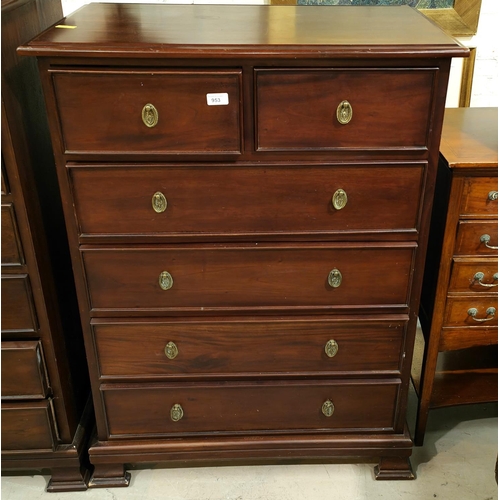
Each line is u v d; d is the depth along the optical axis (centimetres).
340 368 162
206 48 122
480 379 191
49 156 157
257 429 171
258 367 162
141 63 124
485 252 154
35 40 124
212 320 154
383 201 140
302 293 151
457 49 122
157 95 126
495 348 204
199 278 149
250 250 145
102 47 121
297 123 130
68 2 187
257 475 177
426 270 175
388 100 128
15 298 147
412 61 125
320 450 171
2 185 134
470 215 149
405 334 157
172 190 137
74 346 174
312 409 168
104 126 130
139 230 142
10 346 152
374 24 146
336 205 139
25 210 138
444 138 158
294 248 144
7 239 140
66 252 169
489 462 180
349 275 149
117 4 170
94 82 125
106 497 170
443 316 163
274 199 139
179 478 176
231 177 136
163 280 147
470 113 179
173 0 189
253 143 133
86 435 176
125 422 168
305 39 128
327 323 155
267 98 127
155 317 154
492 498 168
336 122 130
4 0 130
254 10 165
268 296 152
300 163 134
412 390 210
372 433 172
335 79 126
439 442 188
